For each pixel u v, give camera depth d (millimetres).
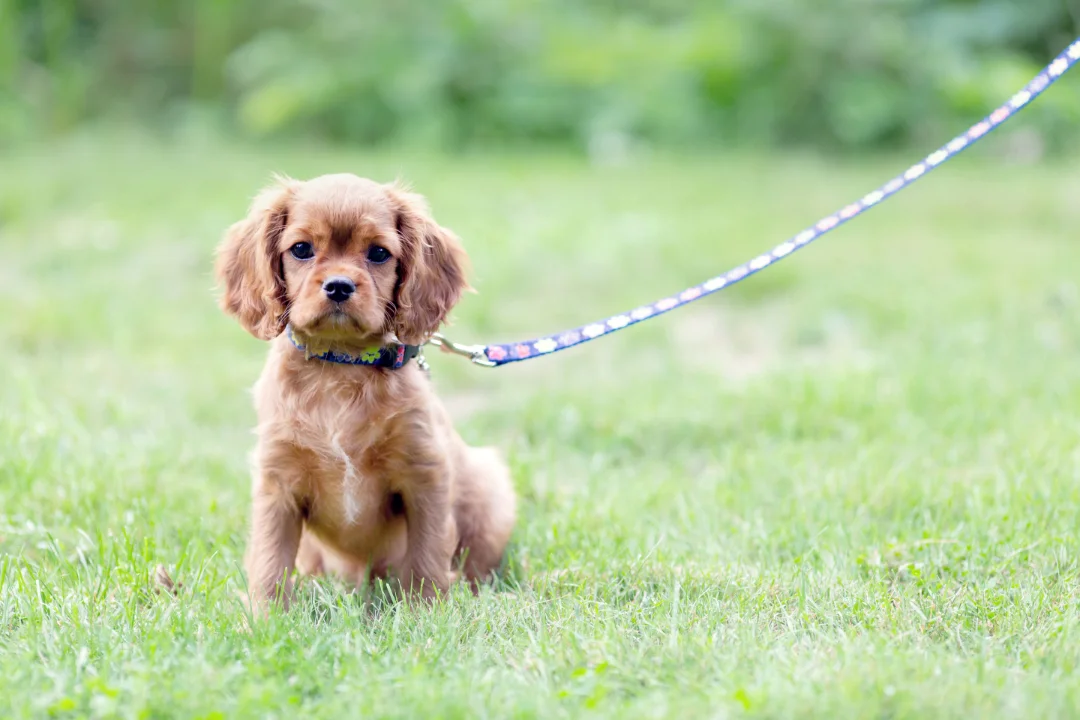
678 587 4828
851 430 7488
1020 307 10328
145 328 10508
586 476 7184
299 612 4672
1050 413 7496
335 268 4789
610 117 19672
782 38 19828
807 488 6430
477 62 20266
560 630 4441
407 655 4203
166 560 5418
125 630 4383
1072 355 9141
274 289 5012
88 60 21766
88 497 6094
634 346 10359
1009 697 3656
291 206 5000
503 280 11875
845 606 4699
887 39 19828
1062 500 5922
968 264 12102
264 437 5000
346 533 5195
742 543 5750
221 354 9820
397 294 5031
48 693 3793
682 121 19828
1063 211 14758
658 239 13117
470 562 5633
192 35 22125
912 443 7168
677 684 3902
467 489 5586
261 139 20219
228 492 6527
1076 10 21484
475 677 3963
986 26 21359
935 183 16578
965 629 4453
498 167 17375
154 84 22000
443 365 9617
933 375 8492
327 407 4926
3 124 19203
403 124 19891
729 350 10422
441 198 14828
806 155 19172
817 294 11172
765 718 3557
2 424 7117
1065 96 19562
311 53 20797
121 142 19125
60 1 21375
